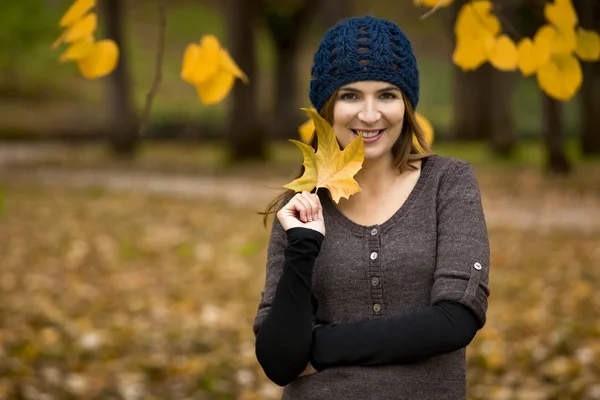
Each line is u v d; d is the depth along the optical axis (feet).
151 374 23.25
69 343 25.76
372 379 8.29
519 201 62.54
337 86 8.82
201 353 25.82
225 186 73.36
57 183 73.87
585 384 21.38
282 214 8.63
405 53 8.87
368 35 8.82
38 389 20.88
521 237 47.03
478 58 11.10
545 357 24.27
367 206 9.04
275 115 126.21
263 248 45.11
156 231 49.60
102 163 93.97
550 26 10.80
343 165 8.62
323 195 9.16
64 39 10.81
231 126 92.99
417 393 8.32
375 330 8.27
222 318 30.37
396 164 9.11
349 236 8.84
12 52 149.38
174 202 62.39
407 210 8.87
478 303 8.27
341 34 8.88
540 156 99.71
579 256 41.24
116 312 31.37
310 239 8.42
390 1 193.16
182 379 22.70
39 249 43.14
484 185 71.31
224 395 21.59
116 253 42.80
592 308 30.76
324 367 8.38
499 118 95.91
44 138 127.44
